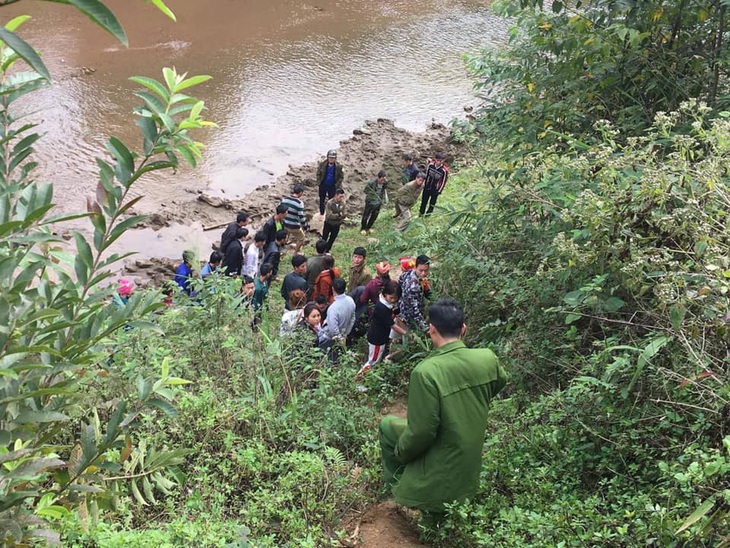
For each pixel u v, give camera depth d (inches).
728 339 175.9
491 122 332.2
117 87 717.9
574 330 223.6
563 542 151.3
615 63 278.5
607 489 187.3
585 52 274.5
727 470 140.9
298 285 354.3
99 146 617.6
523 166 287.3
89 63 759.1
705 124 263.0
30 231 103.0
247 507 189.8
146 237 514.6
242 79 782.5
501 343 261.1
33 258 113.4
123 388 201.2
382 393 277.0
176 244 511.8
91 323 112.6
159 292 120.3
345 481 202.7
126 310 113.2
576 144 232.1
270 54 847.7
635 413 192.7
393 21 984.3
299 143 674.8
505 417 226.2
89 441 113.7
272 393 235.9
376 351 309.4
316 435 228.5
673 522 147.1
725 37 283.1
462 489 181.3
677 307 157.9
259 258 435.2
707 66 278.5
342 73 825.5
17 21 99.8
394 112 751.7
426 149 672.4
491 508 185.2
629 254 195.5
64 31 821.2
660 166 193.3
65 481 114.6
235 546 156.5
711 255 158.9
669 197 175.6
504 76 315.0
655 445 185.9
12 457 95.3
